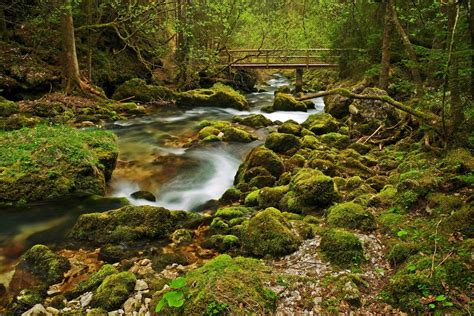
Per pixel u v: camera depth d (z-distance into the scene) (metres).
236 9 21.47
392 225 5.60
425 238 5.01
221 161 10.53
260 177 8.38
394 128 11.09
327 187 6.79
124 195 8.47
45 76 16.22
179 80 22.06
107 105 16.53
